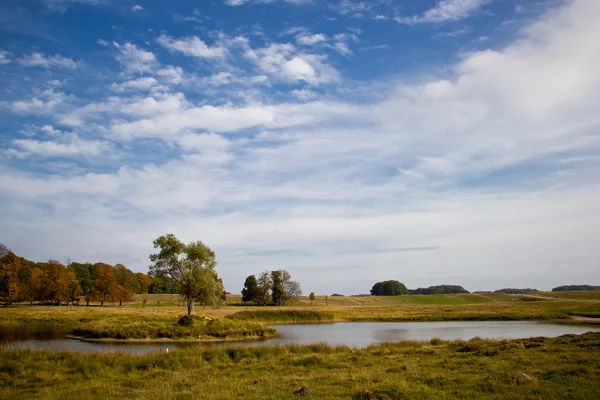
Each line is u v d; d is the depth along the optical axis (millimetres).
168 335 50906
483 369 18703
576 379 15492
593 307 106562
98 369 21281
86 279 131875
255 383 17547
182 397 14844
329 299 172750
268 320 86312
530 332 53875
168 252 61031
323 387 16172
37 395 15836
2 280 96375
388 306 136375
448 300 166500
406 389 15102
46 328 59781
